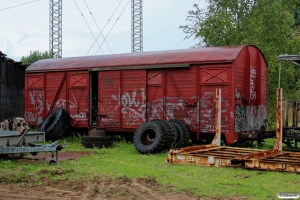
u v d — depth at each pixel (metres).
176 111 15.83
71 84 18.92
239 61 15.03
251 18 25.84
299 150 14.06
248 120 15.60
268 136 16.12
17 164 10.88
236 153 11.59
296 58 13.25
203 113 15.18
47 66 19.94
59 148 10.77
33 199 7.23
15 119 16.09
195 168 10.54
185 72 15.65
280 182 8.83
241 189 8.09
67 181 8.49
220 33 25.47
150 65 16.36
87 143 15.54
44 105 19.86
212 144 13.38
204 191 7.86
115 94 17.42
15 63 22.97
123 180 8.44
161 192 7.71
